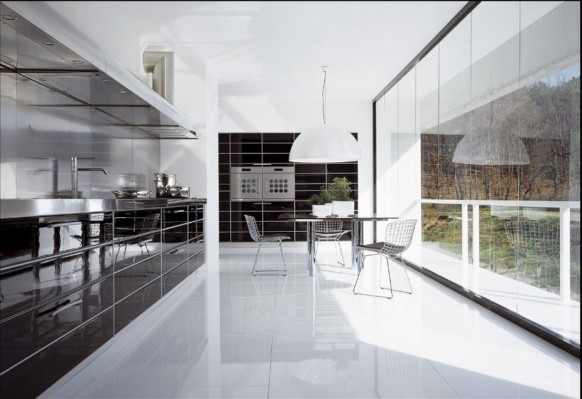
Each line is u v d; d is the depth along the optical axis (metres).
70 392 2.53
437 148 5.78
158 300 4.25
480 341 3.40
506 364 2.93
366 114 9.25
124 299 3.38
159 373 2.80
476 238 4.66
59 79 3.79
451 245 5.34
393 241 5.23
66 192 4.42
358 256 6.48
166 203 4.48
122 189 5.62
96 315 2.90
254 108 9.19
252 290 5.28
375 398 2.46
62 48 3.04
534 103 3.51
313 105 9.21
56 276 2.42
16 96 3.68
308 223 6.25
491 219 4.30
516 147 3.81
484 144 4.44
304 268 6.89
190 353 3.16
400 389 2.57
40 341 2.25
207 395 2.50
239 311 4.31
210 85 7.05
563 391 2.53
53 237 2.40
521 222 3.73
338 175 9.22
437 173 5.78
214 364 2.95
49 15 2.74
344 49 6.07
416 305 4.53
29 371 2.15
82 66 3.40
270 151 9.19
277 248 9.22
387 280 5.90
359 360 3.02
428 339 3.46
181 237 5.14
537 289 3.50
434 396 2.48
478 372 2.80
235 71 7.10
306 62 6.63
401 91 7.33
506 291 4.02
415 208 6.67
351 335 3.56
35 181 3.95
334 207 6.34
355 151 6.21
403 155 7.27
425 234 6.27
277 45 5.89
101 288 2.97
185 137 6.69
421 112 6.38
